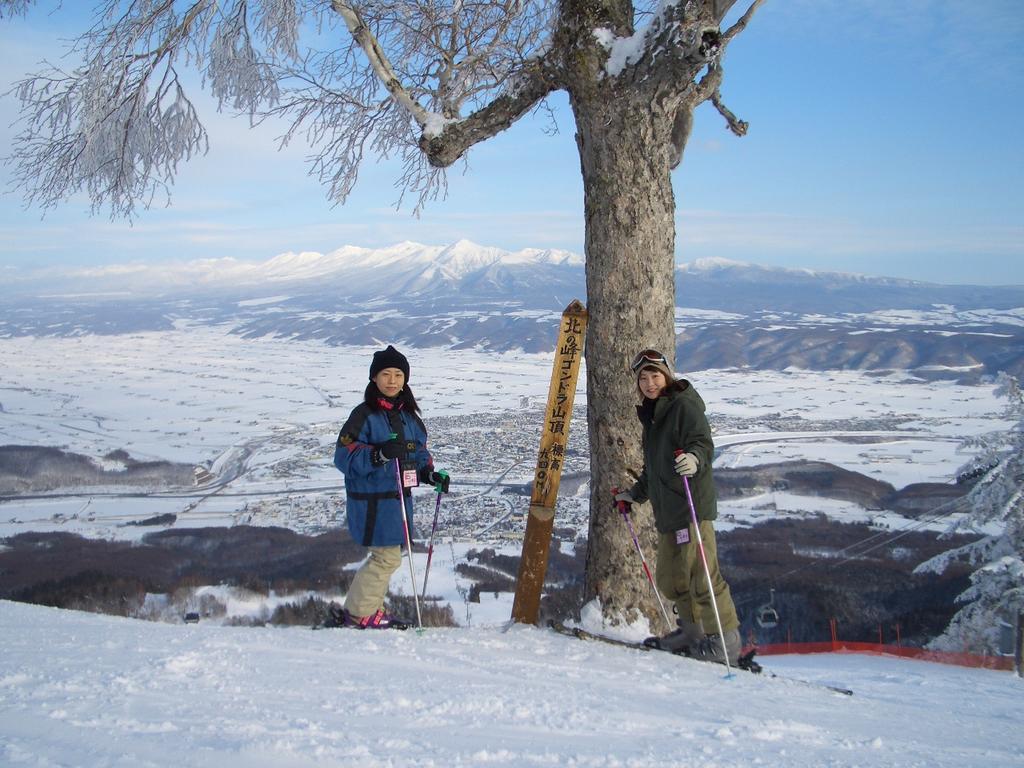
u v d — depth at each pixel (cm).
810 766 198
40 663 234
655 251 450
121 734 160
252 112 704
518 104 490
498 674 291
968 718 353
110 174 665
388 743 173
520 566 460
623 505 422
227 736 164
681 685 315
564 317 462
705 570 379
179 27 637
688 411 383
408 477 381
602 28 445
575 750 188
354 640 338
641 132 444
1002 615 1323
